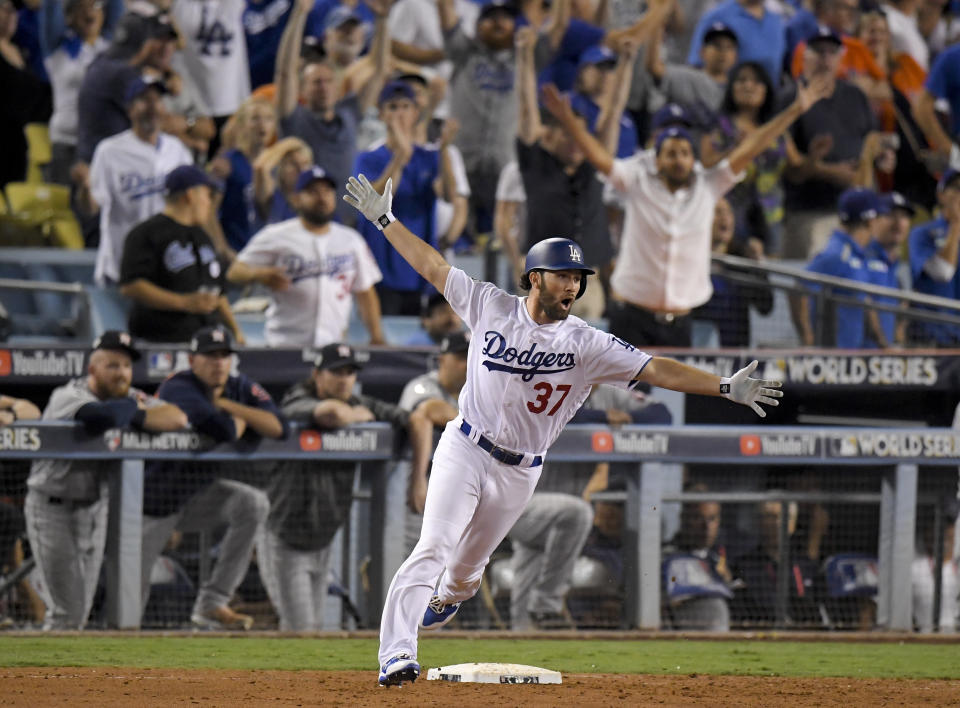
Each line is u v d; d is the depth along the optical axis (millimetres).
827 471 40500
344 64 47469
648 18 48812
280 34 48688
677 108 44031
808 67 47969
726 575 38625
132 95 42375
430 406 36000
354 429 35406
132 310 39312
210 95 47219
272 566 35062
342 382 35688
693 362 39781
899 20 54812
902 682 24188
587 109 46656
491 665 23047
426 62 49500
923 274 49344
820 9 52688
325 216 40750
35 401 39781
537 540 35844
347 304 41656
